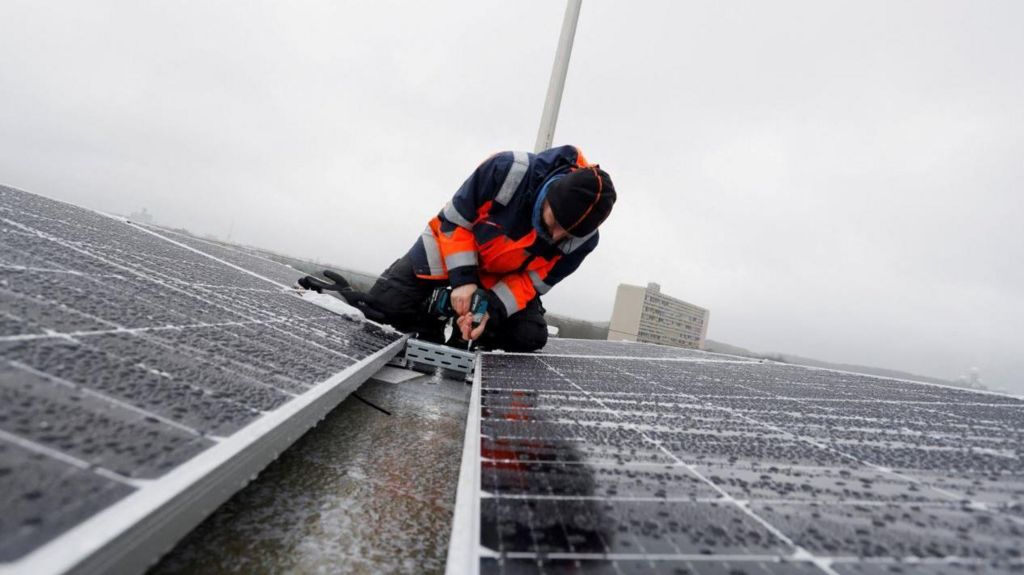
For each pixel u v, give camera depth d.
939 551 0.74
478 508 0.79
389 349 2.50
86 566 0.48
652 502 0.88
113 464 0.62
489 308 3.22
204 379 1.04
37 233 2.05
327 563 1.05
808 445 1.38
